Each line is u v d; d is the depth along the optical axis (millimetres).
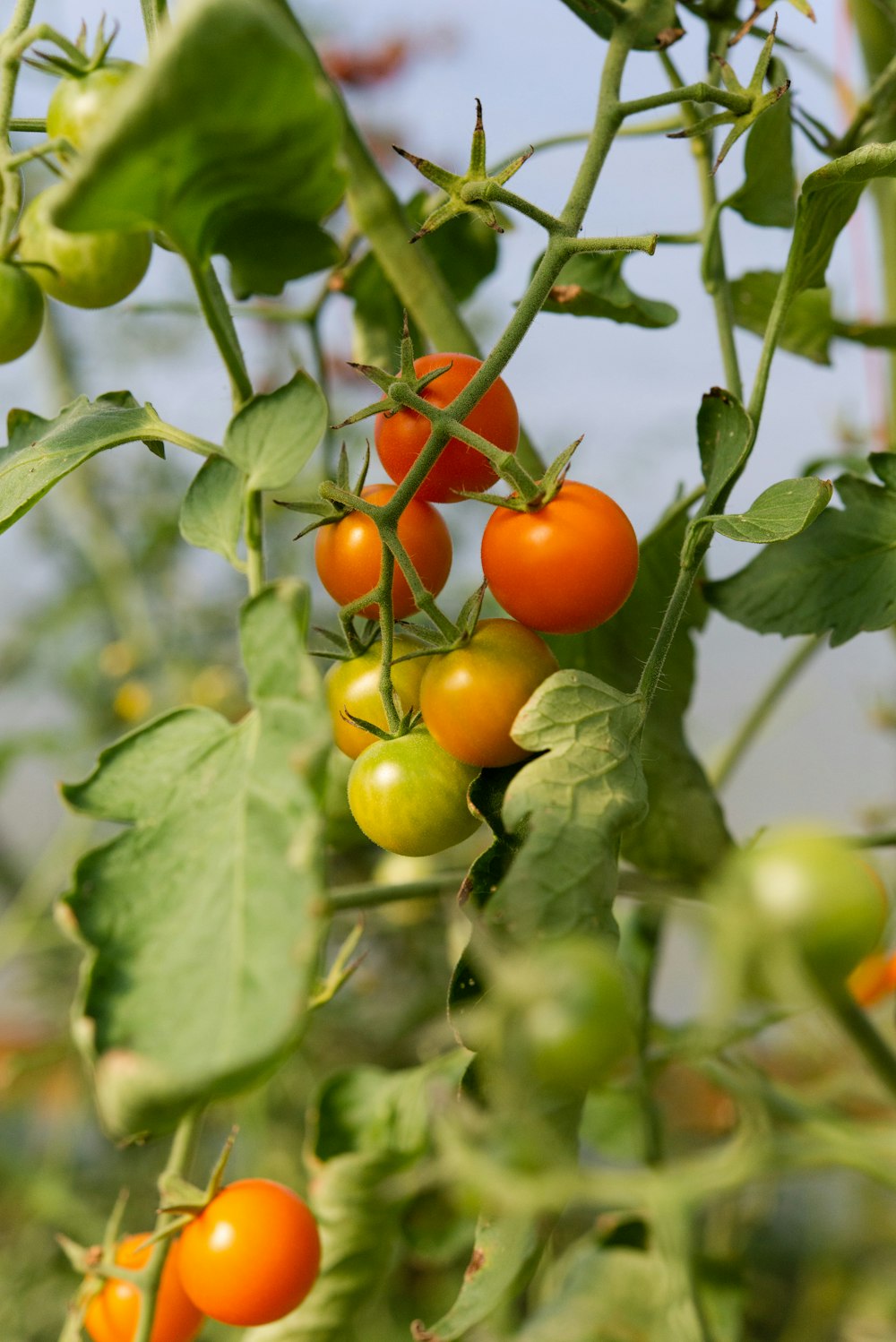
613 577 348
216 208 330
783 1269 713
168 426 370
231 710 978
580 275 462
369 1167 455
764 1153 337
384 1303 645
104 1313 408
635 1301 515
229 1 293
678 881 440
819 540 433
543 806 327
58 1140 841
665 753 441
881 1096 426
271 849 292
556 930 318
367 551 365
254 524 338
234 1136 400
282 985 282
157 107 298
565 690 338
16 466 376
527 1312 574
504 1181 328
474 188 335
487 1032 307
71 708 1093
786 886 303
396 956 884
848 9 522
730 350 420
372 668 369
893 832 409
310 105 309
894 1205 587
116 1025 286
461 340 468
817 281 396
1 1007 987
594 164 349
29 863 1071
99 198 312
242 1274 387
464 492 355
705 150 440
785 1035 545
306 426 337
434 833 357
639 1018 459
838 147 444
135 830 303
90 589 1078
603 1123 545
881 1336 581
